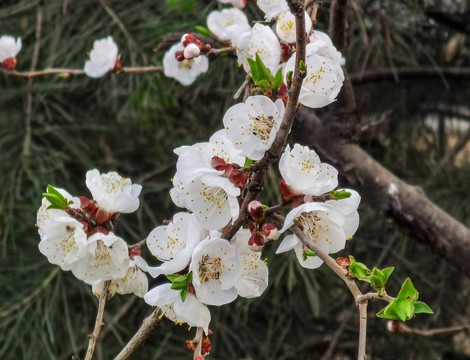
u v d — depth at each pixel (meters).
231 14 0.96
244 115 0.77
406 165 1.58
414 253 1.51
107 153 1.50
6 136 1.41
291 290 1.33
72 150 1.43
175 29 1.29
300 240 0.76
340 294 1.46
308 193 0.77
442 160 1.55
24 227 1.35
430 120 1.62
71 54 1.38
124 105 1.41
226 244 0.77
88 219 0.82
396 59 1.47
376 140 1.55
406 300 0.73
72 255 0.81
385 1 1.34
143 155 1.50
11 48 1.02
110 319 1.35
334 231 0.78
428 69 1.44
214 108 1.42
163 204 1.45
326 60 0.80
